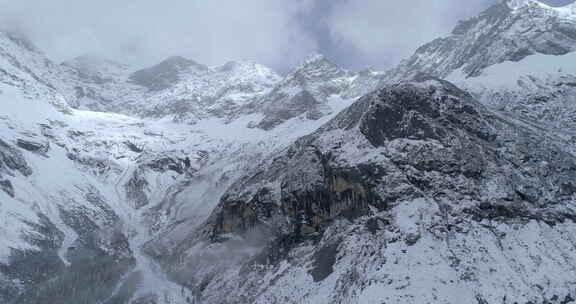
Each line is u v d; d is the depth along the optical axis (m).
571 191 118.62
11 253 165.38
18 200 198.62
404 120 126.38
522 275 96.19
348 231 114.25
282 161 171.50
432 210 106.44
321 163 136.00
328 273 107.50
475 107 135.62
